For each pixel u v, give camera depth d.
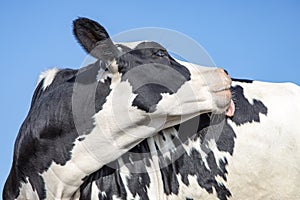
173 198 5.70
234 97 5.93
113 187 5.43
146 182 5.53
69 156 5.22
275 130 5.94
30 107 5.75
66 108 5.25
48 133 5.25
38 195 5.39
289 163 5.95
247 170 5.83
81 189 5.41
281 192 5.99
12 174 5.59
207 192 5.76
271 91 6.18
